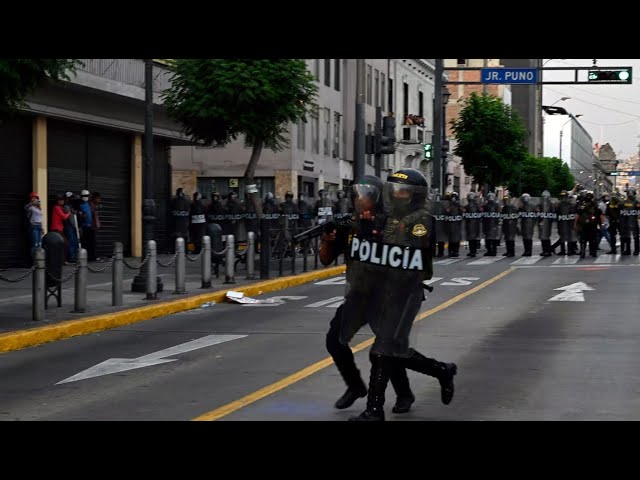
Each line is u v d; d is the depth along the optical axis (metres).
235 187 45.41
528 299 17.98
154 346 12.50
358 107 27.39
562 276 23.39
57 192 28.05
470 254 33.59
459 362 10.70
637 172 138.62
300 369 10.27
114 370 10.52
